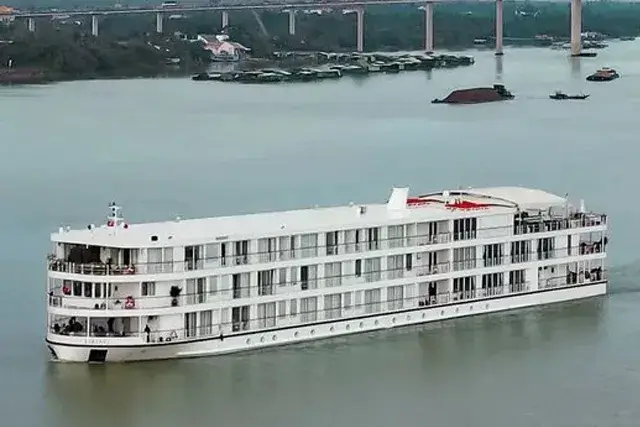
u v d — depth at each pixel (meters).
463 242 160.88
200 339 143.62
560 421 129.00
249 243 146.50
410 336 154.12
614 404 133.50
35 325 157.75
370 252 154.00
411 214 159.50
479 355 148.12
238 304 145.75
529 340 153.75
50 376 139.62
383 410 132.00
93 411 132.00
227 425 128.50
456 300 160.88
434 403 133.62
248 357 145.38
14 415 130.88
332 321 152.00
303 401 133.88
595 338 154.50
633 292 174.88
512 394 136.62
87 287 140.38
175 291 142.25
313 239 150.75
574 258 170.12
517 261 165.50
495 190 177.00
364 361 145.50
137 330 141.88
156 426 128.38
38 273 185.38
